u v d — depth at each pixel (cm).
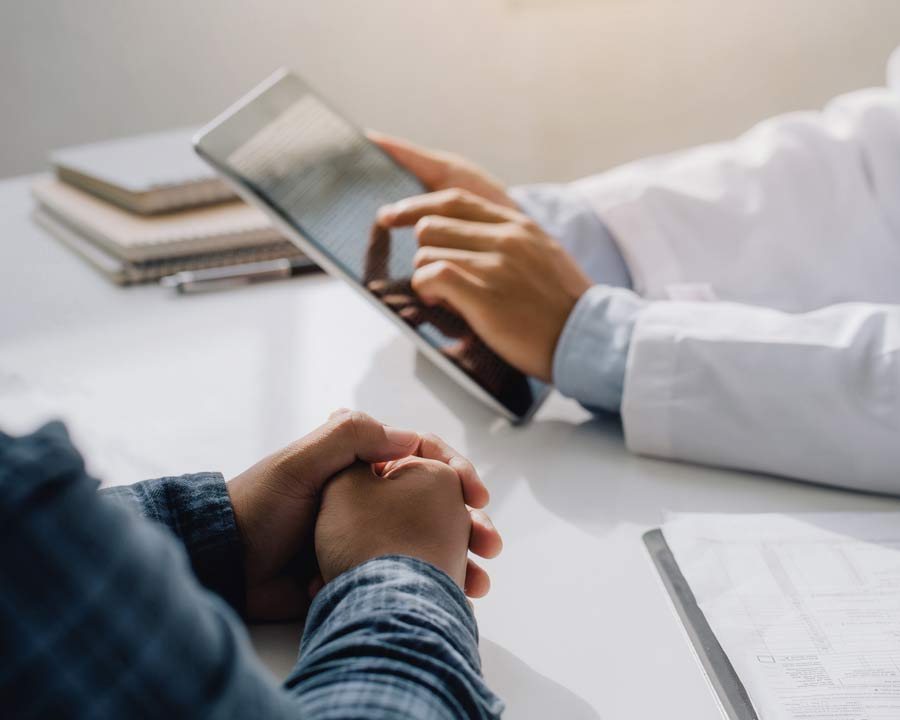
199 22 181
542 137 196
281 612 52
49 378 82
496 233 76
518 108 193
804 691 44
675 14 185
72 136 189
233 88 187
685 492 62
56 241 119
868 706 43
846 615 49
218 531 51
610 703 45
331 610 43
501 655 48
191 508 52
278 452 54
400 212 80
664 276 84
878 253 82
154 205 104
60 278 105
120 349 87
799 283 83
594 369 69
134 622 23
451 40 187
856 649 46
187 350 85
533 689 46
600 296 72
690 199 85
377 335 87
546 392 77
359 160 85
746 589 51
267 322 91
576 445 69
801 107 193
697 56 189
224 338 87
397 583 43
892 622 48
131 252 99
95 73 184
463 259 74
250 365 82
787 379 62
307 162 79
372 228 79
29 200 136
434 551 48
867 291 82
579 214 90
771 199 84
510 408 71
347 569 47
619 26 186
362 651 38
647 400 66
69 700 22
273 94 82
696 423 64
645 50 188
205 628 25
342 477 53
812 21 186
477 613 52
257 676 26
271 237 102
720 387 64
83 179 117
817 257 82
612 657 48
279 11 182
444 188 92
